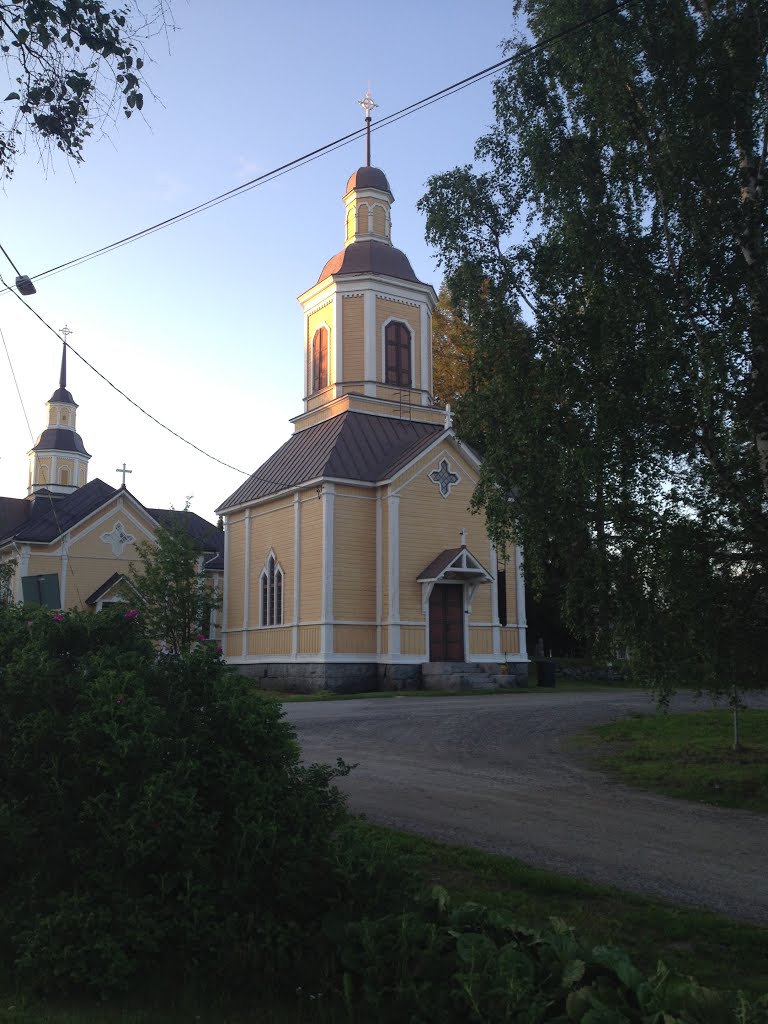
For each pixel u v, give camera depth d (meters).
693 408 11.28
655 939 6.21
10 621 6.91
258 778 5.86
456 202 13.70
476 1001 4.44
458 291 13.81
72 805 5.71
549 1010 4.43
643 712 21.70
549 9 13.08
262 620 35.31
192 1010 4.98
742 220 11.41
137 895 5.42
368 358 36.38
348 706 23.89
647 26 12.13
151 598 26.42
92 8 8.16
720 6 12.45
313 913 5.52
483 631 33.75
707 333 11.35
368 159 39.66
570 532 12.29
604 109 12.19
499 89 13.65
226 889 5.43
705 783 12.22
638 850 8.85
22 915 5.48
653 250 12.30
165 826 5.39
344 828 6.46
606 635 12.66
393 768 13.46
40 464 67.62
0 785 5.89
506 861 7.98
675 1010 4.18
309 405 38.50
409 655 31.70
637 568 11.84
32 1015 4.80
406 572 32.12
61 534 41.69
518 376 12.76
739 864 8.38
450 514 33.66
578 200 12.53
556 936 5.04
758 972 5.63
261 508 36.44
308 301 38.78
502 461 13.03
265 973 5.24
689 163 11.59
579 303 12.51
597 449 11.48
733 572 11.94
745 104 11.77
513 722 19.70
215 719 6.19
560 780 12.83
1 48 8.43
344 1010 4.87
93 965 5.14
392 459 33.88
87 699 6.01
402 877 5.77
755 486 11.44
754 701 24.98
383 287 36.97
